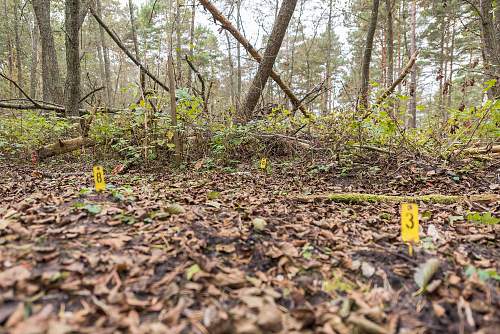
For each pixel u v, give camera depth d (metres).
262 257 1.94
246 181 4.50
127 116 5.50
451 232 2.54
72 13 6.55
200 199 3.19
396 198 3.48
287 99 7.18
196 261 1.77
